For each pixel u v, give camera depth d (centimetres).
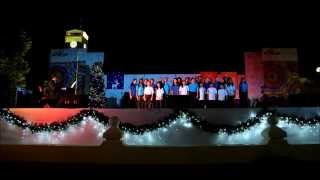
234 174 898
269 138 982
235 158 970
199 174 908
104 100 1744
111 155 978
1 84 1303
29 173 922
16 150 1000
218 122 1075
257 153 969
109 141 984
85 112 1065
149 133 1053
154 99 1656
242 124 1039
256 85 1845
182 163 968
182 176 904
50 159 990
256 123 1036
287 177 880
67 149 988
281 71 1788
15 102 1352
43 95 1507
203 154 972
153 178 895
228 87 1652
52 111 1105
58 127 1064
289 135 1053
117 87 1931
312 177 877
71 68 1795
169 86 1712
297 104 1199
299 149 967
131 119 1088
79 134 1071
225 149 973
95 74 1781
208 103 1300
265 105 1299
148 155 973
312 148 966
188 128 1055
